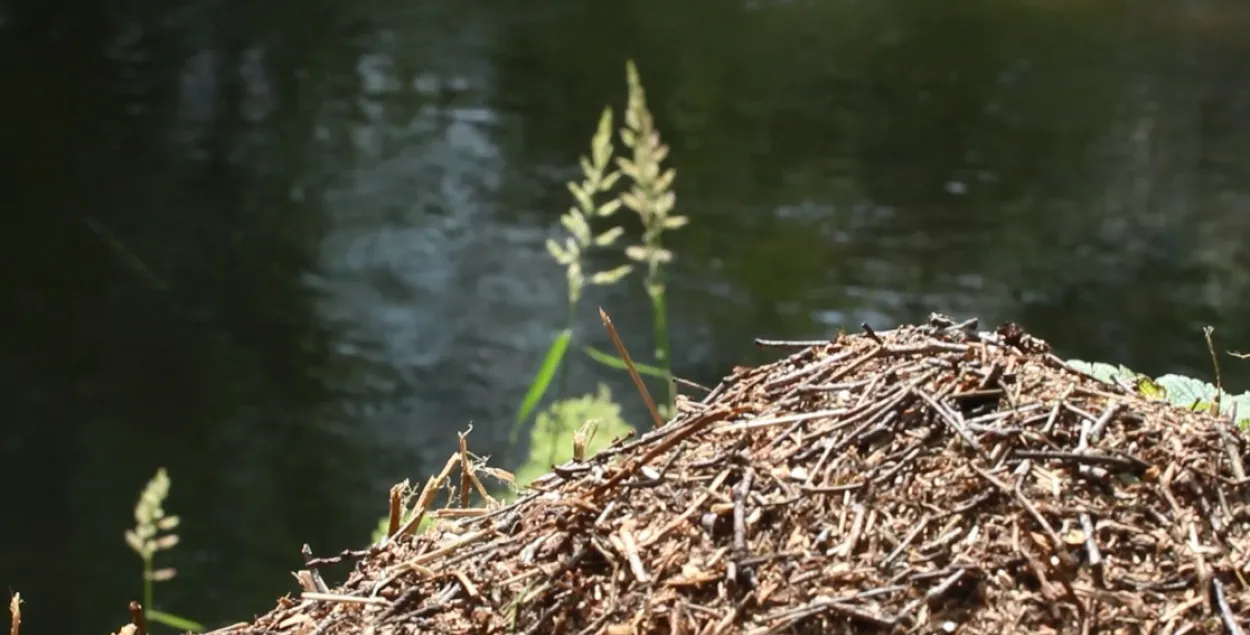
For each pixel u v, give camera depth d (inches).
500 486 113.3
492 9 429.1
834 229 262.4
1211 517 44.4
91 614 166.7
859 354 55.8
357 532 179.6
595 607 45.8
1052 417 48.1
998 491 45.1
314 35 395.2
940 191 279.7
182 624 120.3
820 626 42.5
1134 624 41.5
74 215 277.6
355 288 249.9
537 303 241.1
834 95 344.2
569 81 360.2
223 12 407.2
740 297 235.9
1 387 214.2
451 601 48.4
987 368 51.3
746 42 392.8
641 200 103.9
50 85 342.3
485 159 309.9
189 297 246.5
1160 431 47.8
